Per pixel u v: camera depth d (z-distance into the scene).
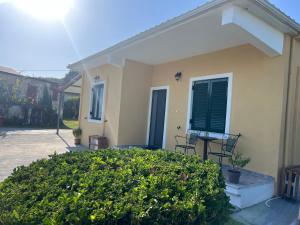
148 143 7.82
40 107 17.55
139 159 2.69
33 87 18.72
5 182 2.11
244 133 5.04
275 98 4.55
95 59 8.00
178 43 5.59
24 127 16.17
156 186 1.91
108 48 6.73
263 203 3.97
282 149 4.49
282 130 4.47
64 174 2.16
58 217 1.42
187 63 6.68
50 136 12.05
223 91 5.62
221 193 2.05
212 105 5.85
